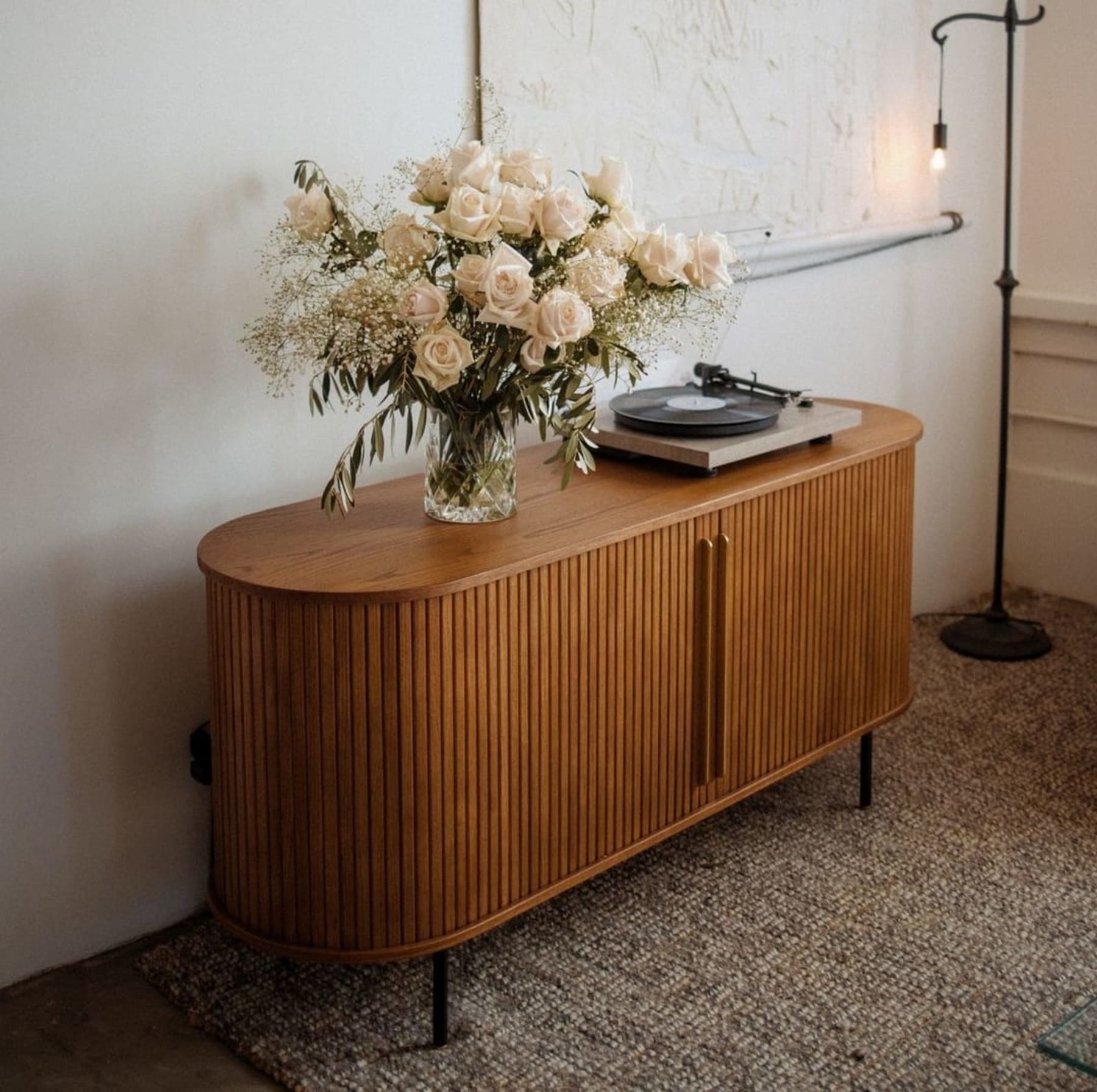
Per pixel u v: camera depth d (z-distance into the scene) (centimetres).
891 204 334
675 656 230
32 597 216
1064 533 383
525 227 199
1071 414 375
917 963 229
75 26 202
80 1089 203
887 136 328
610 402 259
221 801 211
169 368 222
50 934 229
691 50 282
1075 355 369
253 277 228
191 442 227
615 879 254
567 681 213
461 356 194
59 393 212
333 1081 202
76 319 211
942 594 382
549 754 213
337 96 232
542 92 259
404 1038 212
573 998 221
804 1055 207
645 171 280
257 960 230
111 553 222
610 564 214
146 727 232
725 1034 212
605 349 205
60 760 224
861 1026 214
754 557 239
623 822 229
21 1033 215
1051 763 296
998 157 362
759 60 295
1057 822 273
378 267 205
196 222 220
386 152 240
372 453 205
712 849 264
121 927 236
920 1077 203
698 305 287
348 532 212
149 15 209
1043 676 338
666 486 235
